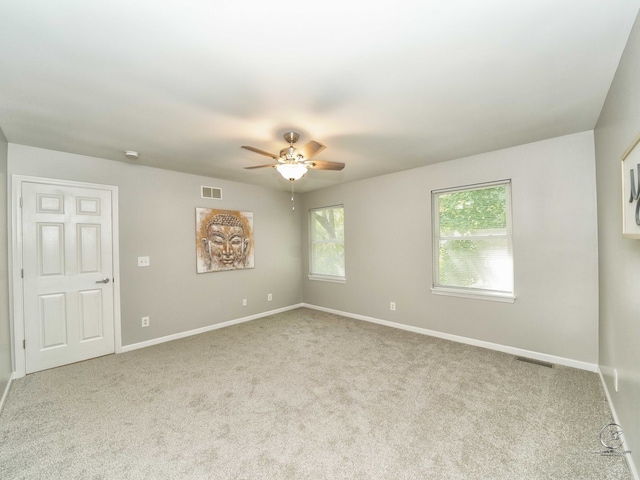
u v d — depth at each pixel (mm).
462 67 1634
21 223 2744
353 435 1850
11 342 2662
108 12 1199
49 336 2889
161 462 1637
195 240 4027
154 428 1938
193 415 2080
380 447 1739
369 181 4391
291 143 2574
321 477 1523
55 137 2598
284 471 1565
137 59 1524
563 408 2078
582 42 1438
